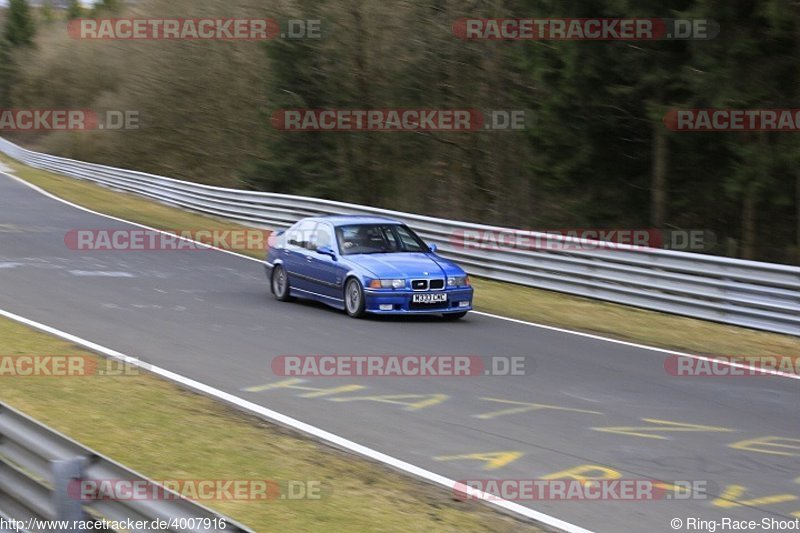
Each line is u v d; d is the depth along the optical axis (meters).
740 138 54.06
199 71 99.25
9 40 162.38
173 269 39.66
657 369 23.45
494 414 18.34
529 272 38.53
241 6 95.25
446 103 76.06
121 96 113.75
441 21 72.94
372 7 76.94
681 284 32.72
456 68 73.12
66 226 53.53
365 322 28.78
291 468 14.73
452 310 29.59
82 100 135.62
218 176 100.19
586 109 59.62
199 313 29.08
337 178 85.25
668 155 59.62
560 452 15.96
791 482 14.69
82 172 85.56
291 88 83.19
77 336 24.39
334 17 78.69
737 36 49.34
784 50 49.81
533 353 24.78
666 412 19.03
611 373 22.73
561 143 60.84
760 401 20.30
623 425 17.84
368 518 12.73
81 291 32.34
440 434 16.84
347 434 16.62
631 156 62.81
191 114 101.75
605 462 15.48
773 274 29.78
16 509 11.42
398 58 76.50
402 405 18.80
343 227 31.47
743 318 30.67
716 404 19.89
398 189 83.88
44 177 86.31
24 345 22.78
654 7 52.50
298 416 17.70
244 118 96.81
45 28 168.25
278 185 85.94
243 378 20.64
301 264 31.72
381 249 31.03
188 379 20.27
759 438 17.25
